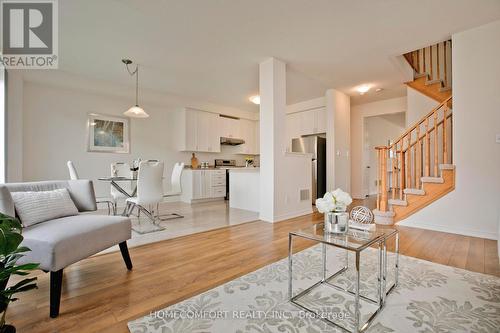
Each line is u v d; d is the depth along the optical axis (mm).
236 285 1762
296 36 2994
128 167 4547
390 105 5879
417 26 2795
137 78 4480
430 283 1767
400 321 1350
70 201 2129
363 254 2377
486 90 2805
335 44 3201
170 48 3307
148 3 2365
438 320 1353
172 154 6023
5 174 3484
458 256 2283
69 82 4281
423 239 2812
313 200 5469
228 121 6867
